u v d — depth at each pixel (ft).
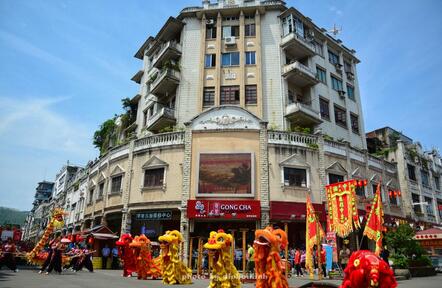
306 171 71.00
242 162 67.82
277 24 96.37
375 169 88.99
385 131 119.44
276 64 92.32
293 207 66.54
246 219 64.95
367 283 14.96
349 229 46.26
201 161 68.39
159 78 94.73
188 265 60.70
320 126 94.99
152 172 72.59
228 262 32.50
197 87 91.40
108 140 124.88
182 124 88.28
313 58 101.30
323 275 53.78
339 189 48.88
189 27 98.07
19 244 94.79
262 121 70.74
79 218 104.63
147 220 73.05
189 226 64.54
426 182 115.55
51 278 40.45
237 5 97.81
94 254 66.03
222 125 70.64
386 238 59.52
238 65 91.97
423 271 58.39
